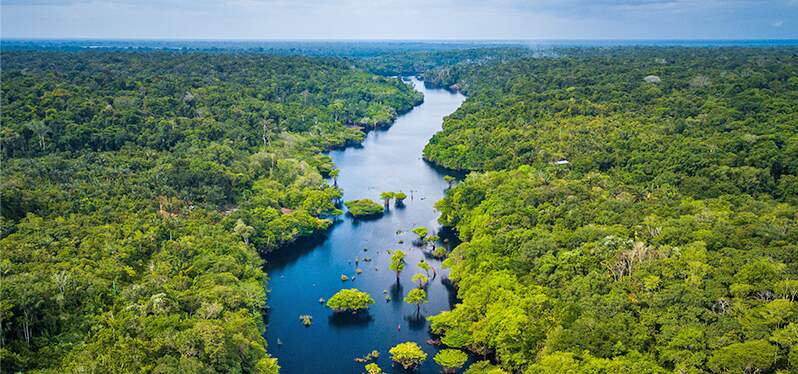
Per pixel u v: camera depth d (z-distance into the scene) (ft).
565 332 369.30
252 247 592.60
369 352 443.32
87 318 399.85
